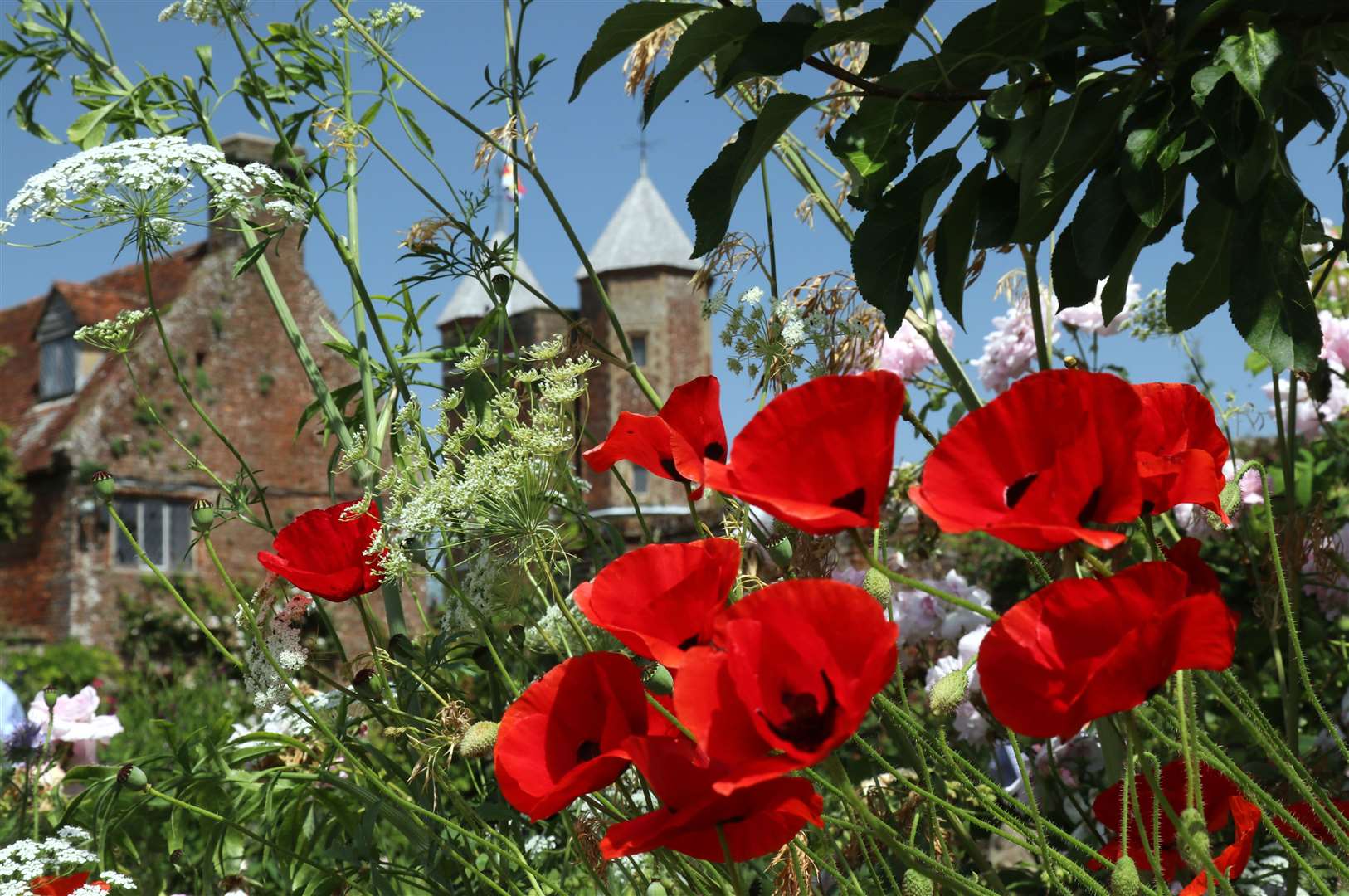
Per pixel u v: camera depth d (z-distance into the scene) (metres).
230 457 21.81
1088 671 0.72
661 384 30.03
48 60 2.56
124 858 2.04
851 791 0.81
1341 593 2.21
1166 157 1.25
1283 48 1.16
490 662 1.54
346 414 2.25
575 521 1.65
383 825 1.95
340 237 2.04
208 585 19.23
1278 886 1.53
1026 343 2.59
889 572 0.77
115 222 1.90
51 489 20.66
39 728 2.62
